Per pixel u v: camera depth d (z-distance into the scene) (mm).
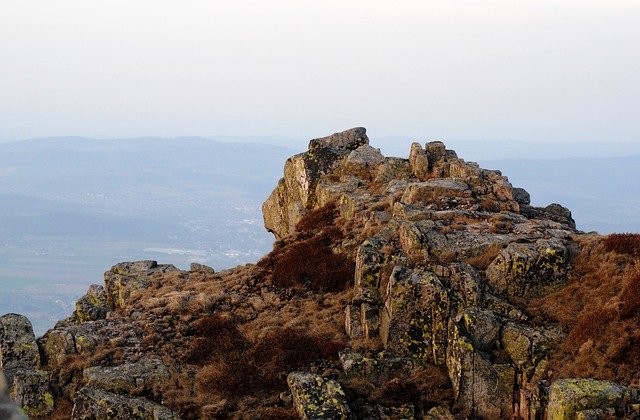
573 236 34906
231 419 28219
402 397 28438
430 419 27359
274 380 30219
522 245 32906
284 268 39000
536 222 37500
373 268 33188
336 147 53344
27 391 30031
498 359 28469
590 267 32250
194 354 32188
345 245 38938
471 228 36156
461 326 29188
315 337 32500
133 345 32938
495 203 40188
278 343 32062
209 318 34875
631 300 28219
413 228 34562
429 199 40469
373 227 38594
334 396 27641
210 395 29562
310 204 50375
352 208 42812
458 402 27969
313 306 35562
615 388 23984
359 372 29672
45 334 34438
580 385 24156
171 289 39688
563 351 28078
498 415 27469
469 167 44375
